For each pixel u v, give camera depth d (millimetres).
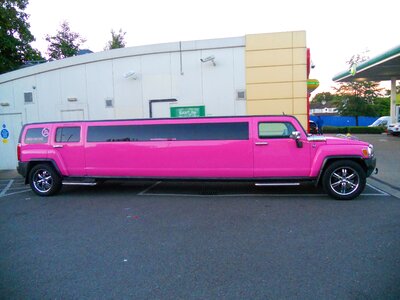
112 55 13039
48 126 8672
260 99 12188
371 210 6258
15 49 23281
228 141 7637
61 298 3324
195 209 6668
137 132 8148
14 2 22516
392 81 30609
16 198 8477
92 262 4184
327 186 7215
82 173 8422
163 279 3668
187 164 7844
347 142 7242
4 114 14219
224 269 3871
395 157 13836
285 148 7414
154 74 12812
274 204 6902
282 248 4453
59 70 13609
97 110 13359
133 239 4988
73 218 6309
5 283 3676
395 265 3844
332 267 3832
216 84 12430
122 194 8461
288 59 11961
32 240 5094
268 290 3359
